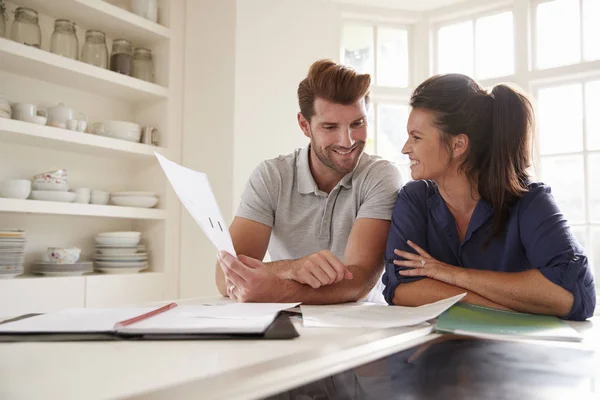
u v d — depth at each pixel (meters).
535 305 0.95
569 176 2.80
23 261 2.13
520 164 1.12
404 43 3.23
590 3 2.76
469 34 3.11
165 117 2.71
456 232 1.18
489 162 1.11
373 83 3.17
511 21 2.98
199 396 0.38
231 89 2.58
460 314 0.84
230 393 0.39
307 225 1.50
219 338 0.58
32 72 2.28
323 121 1.36
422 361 0.50
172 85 2.73
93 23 2.52
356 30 3.15
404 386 0.40
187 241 2.69
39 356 0.49
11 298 1.97
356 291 1.16
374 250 1.28
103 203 2.44
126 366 0.44
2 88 2.24
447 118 1.11
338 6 3.00
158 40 2.75
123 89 2.55
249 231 1.46
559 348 0.57
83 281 2.22
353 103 1.35
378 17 3.10
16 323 0.64
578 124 2.79
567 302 0.93
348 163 1.40
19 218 2.26
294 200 1.50
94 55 2.41
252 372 0.43
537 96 2.88
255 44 2.65
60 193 2.21
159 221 2.67
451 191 1.17
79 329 0.60
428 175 1.15
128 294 2.42
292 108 2.75
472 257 1.14
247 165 2.59
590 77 2.72
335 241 1.46
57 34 2.28
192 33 2.76
